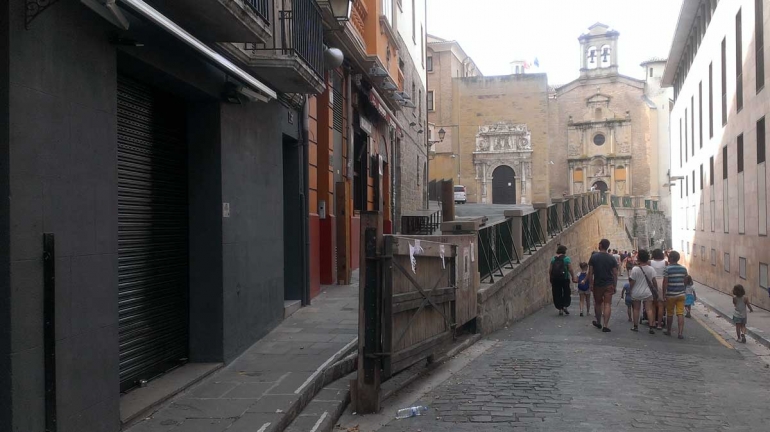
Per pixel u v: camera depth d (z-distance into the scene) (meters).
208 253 7.36
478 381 7.92
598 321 13.50
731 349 11.48
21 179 4.04
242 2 6.25
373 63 16.36
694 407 6.82
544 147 63.41
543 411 6.52
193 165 7.40
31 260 4.12
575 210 28.09
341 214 14.38
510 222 16.06
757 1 19.27
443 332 8.75
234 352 7.65
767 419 6.39
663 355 10.24
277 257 9.65
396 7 21.73
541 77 63.66
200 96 7.14
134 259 6.26
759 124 19.08
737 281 22.39
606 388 7.60
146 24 5.49
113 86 5.16
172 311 7.05
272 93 7.67
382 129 21.09
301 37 8.83
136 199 6.32
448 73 65.00
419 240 7.48
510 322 14.09
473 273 11.09
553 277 15.88
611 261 13.13
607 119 66.88
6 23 3.95
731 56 23.14
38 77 4.21
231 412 5.69
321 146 13.67
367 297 6.50
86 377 4.71
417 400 7.01
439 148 65.25
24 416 4.04
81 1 4.50
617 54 67.44
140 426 5.33
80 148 4.69
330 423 5.93
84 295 4.70
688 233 36.00
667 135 66.56
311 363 7.39
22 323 4.03
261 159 8.89
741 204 21.73
